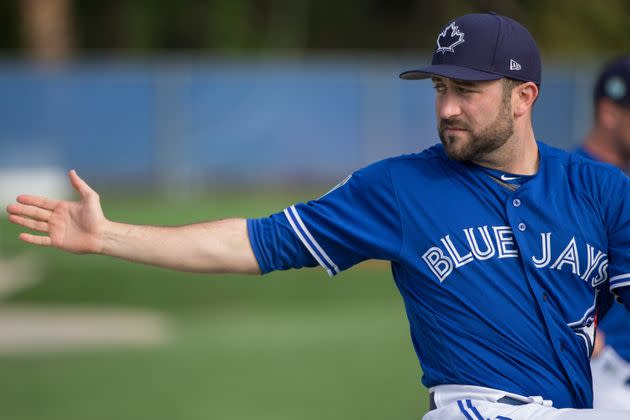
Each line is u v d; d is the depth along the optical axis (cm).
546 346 1245
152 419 2775
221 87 9288
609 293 1321
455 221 1262
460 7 12812
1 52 12050
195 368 3416
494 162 1277
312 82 9362
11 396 3044
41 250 6162
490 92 1236
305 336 3950
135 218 7331
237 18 12450
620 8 12319
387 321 4281
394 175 1296
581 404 1259
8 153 9175
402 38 13075
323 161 9444
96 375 3325
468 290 1252
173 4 12262
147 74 9206
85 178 9212
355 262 1322
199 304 4675
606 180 1277
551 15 12206
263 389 3116
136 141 9250
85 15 12212
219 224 1318
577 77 9488
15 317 4344
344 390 3109
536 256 1247
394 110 9438
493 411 1227
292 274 5462
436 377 1287
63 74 9162
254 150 9362
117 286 5081
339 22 13200
